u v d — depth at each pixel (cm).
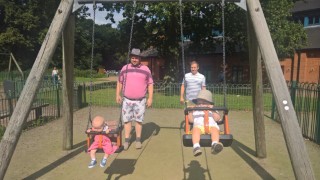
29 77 503
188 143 465
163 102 1545
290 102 439
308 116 890
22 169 601
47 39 524
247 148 752
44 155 688
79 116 1194
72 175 572
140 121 734
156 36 2397
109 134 506
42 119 1061
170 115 1235
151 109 1385
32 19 4162
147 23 2283
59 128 959
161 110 1361
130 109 725
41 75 508
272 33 2095
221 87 1756
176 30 2286
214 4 2111
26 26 4147
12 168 606
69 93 711
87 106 1460
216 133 454
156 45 2442
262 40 483
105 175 571
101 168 607
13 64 4356
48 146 758
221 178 559
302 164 412
